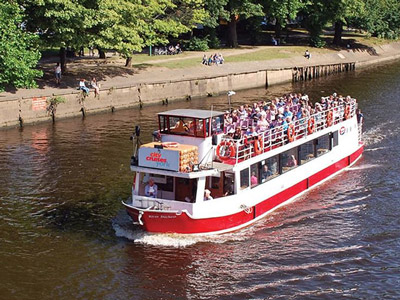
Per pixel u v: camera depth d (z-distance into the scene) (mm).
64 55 73625
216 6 96438
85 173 44500
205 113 34125
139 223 32500
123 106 70375
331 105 45156
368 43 124625
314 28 113688
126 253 31422
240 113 39438
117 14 70562
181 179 32781
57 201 38906
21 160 47969
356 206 37938
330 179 43312
